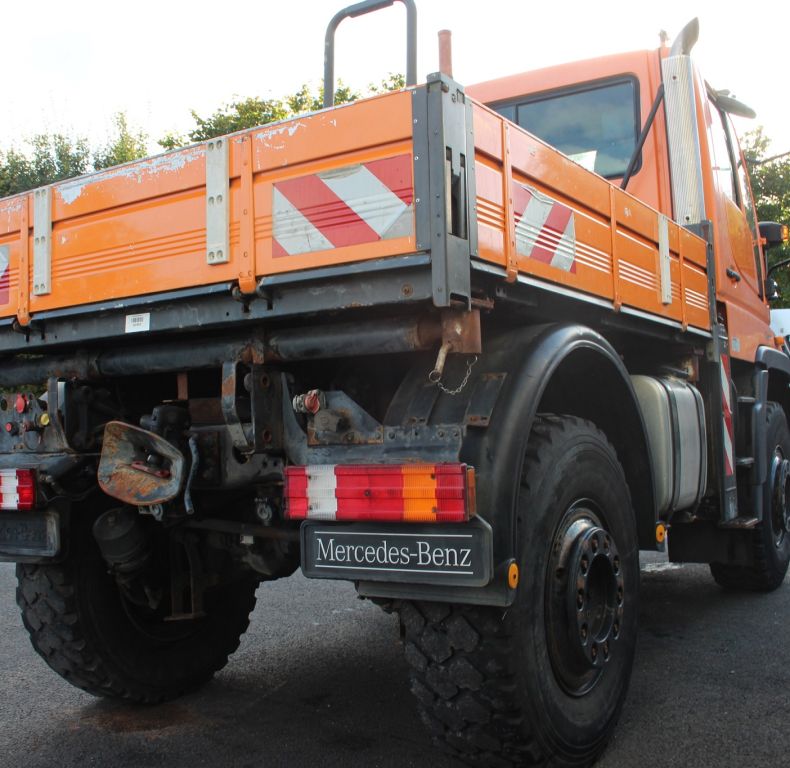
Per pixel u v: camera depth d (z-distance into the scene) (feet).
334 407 8.30
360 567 7.75
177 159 8.69
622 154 16.53
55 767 9.78
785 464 17.66
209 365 9.07
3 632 16.10
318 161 7.88
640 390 12.42
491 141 8.06
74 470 10.10
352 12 9.95
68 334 9.64
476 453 7.77
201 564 11.62
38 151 52.65
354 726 10.87
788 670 12.47
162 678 11.72
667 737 10.10
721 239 16.10
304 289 7.96
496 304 8.95
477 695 7.97
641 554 22.39
